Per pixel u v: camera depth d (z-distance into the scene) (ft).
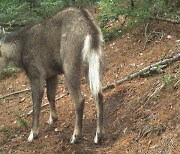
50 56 21.18
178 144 16.97
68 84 19.86
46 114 24.29
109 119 21.16
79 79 19.54
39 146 20.84
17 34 22.06
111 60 26.13
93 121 21.75
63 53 20.04
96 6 33.32
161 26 26.02
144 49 25.27
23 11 33.14
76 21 19.67
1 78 30.55
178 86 19.74
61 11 20.81
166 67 22.16
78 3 33.55
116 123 20.57
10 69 30.42
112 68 25.41
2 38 22.36
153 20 26.81
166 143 17.40
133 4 26.30
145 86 21.42
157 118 18.86
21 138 22.34
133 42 26.48
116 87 22.98
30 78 22.08
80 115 19.83
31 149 20.85
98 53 18.51
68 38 19.71
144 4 26.03
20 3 34.01
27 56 21.74
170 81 20.25
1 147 21.80
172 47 23.66
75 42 19.34
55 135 21.47
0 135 23.11
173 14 25.75
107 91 23.31
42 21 21.54
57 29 20.59
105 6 27.09
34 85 21.83
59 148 20.06
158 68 21.91
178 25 25.31
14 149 21.29
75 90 19.66
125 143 18.80
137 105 20.67
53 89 22.62
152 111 19.56
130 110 20.72
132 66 24.44
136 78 22.94
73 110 23.40
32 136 21.59
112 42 27.94
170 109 18.84
